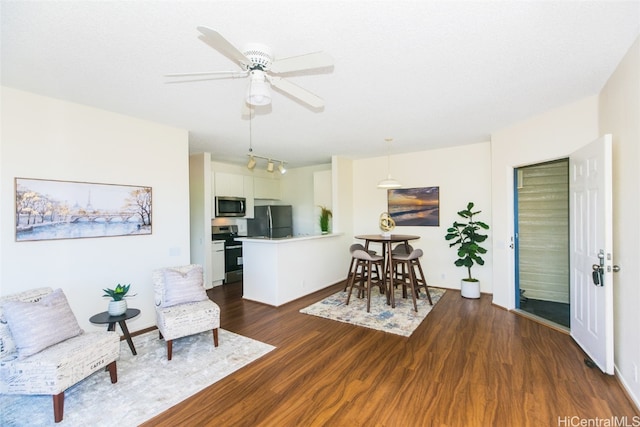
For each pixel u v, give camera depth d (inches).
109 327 108.3
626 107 83.4
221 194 230.7
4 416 78.6
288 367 100.5
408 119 135.6
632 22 66.9
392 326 135.3
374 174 230.8
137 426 74.0
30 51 75.7
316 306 166.7
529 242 178.2
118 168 125.3
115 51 76.2
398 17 63.2
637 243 78.3
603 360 92.0
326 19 63.5
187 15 61.8
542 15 63.8
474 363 100.7
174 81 94.0
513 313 149.8
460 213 182.4
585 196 103.7
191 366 102.0
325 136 164.7
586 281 103.9
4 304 81.2
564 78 95.5
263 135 161.6
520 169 165.9
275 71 73.6
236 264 237.6
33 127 103.0
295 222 281.3
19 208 100.0
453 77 93.4
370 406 79.7
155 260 138.1
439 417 75.0
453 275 198.4
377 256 176.2
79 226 114.2
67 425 74.9
